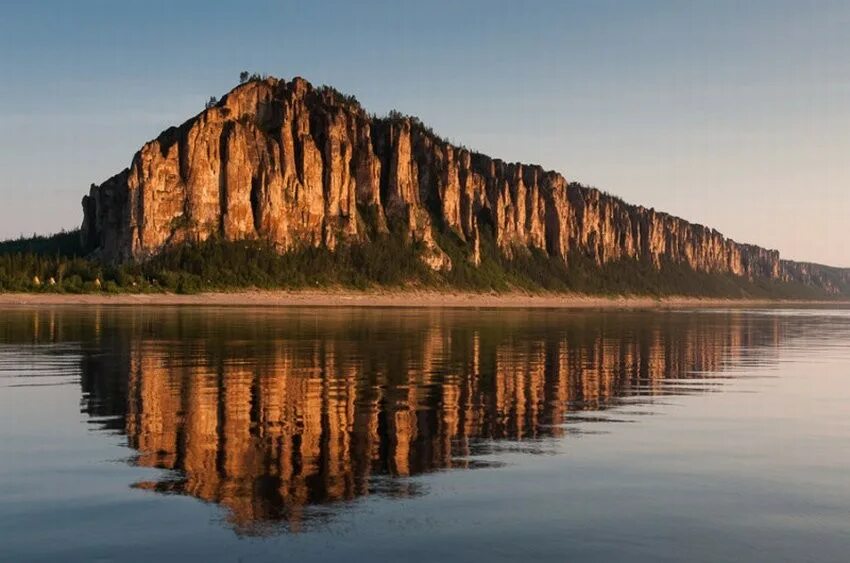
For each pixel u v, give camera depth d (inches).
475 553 521.7
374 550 523.8
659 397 1318.9
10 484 685.9
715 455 840.3
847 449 882.1
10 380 1385.3
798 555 527.2
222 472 732.7
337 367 1675.7
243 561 502.3
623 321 4940.9
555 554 522.6
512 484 701.3
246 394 1239.5
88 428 945.5
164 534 552.4
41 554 513.3
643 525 586.6
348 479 711.1
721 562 512.4
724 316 6761.8
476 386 1401.3
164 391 1263.5
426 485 693.9
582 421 1052.5
